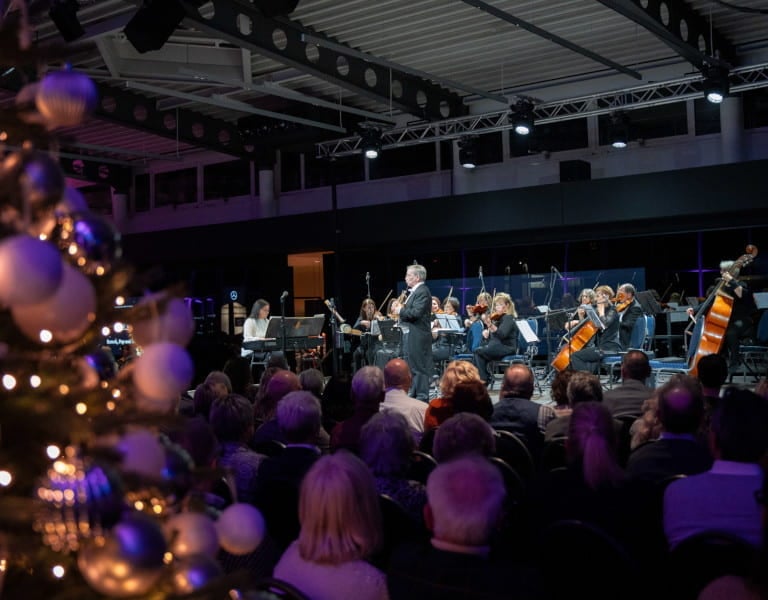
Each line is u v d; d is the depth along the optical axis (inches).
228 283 618.2
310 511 67.0
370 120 526.3
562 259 520.7
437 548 64.9
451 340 419.8
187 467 47.2
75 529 39.4
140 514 42.1
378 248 543.2
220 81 400.5
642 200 447.5
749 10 346.3
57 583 44.9
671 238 490.9
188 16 315.0
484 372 392.8
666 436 114.1
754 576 43.3
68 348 45.3
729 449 85.0
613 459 96.4
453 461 66.7
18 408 41.3
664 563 91.8
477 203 494.6
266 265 587.2
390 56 420.8
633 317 364.8
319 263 678.5
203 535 46.8
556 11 368.5
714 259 479.8
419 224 511.8
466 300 548.7
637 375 178.2
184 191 649.0
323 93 480.4
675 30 354.0
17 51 41.0
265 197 594.9
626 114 436.1
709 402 159.3
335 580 66.4
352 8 358.3
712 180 429.7
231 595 48.8
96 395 45.2
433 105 473.4
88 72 381.4
